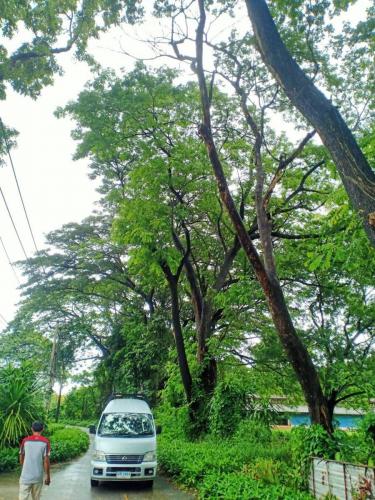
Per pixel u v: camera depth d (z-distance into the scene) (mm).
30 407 13719
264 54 7656
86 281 32688
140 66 14492
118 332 36750
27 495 7398
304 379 10188
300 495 7973
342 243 9148
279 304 10555
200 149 16547
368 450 9133
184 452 12445
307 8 10531
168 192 17234
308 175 16031
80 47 13227
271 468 9562
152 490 10828
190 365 18844
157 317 30453
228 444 13797
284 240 18812
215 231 20328
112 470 10945
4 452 12469
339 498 7754
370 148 8859
